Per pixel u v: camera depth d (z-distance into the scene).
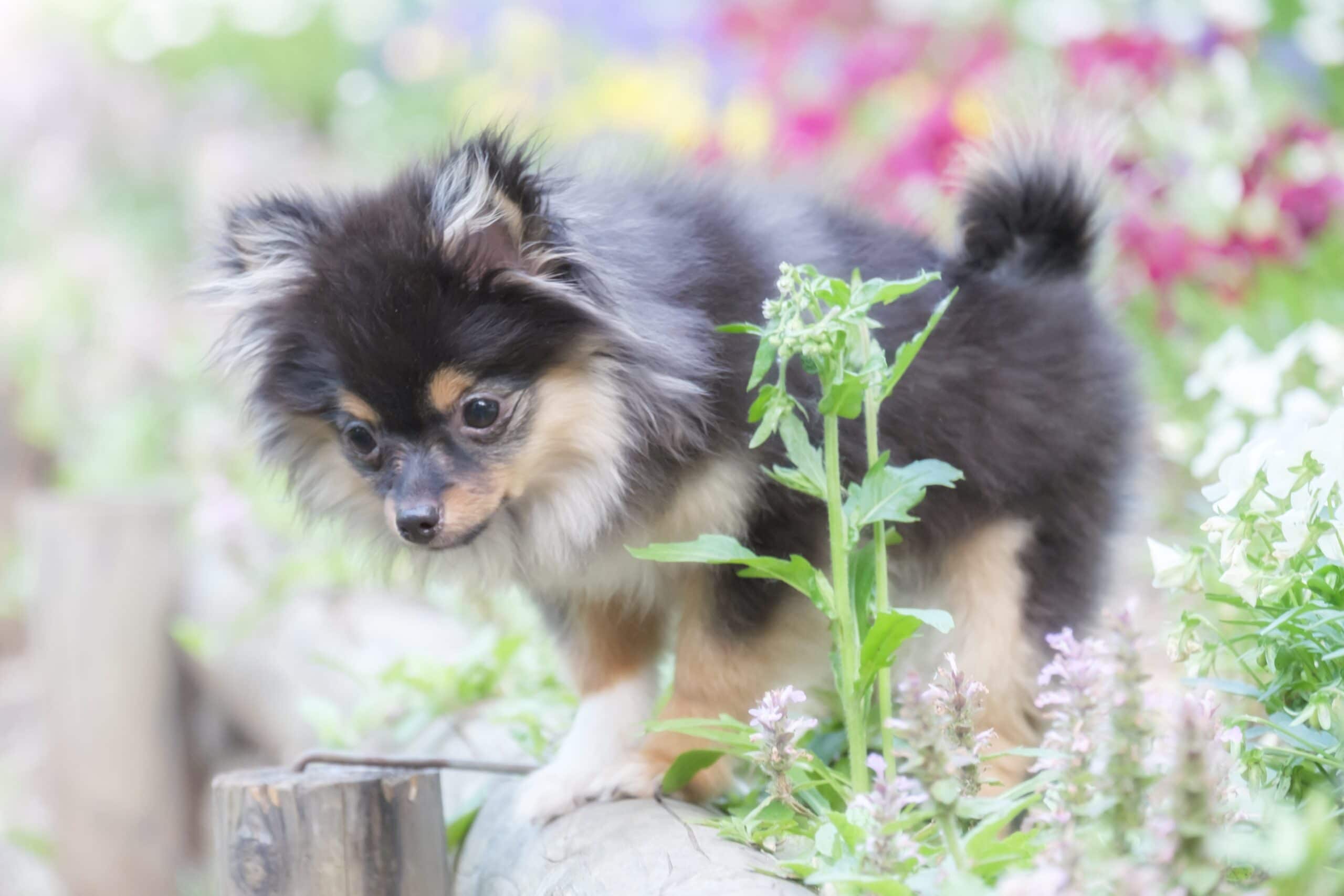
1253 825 2.37
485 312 3.47
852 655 2.87
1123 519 4.22
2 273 10.39
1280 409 4.73
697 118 9.61
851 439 3.67
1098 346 4.14
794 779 2.97
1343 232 6.34
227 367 3.92
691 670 3.70
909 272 3.97
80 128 11.52
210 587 6.54
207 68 13.98
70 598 6.63
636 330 3.43
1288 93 7.60
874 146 7.96
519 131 7.12
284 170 11.20
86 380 9.62
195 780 6.98
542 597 4.02
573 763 3.67
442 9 13.81
